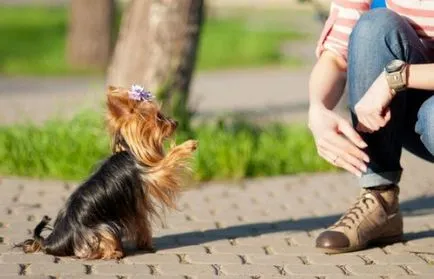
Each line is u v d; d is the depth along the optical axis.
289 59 26.25
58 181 9.56
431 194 9.06
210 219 7.77
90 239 6.29
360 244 6.58
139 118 6.29
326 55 6.29
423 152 6.32
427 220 7.73
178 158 6.29
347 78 6.23
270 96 18.55
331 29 6.30
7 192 8.84
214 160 9.88
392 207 6.70
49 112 15.03
